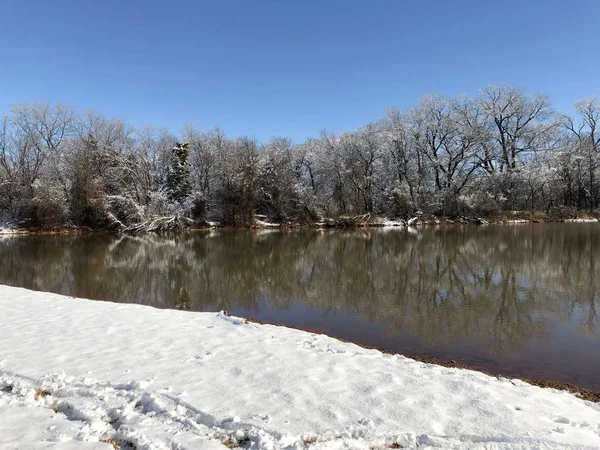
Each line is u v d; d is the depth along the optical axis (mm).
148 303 13664
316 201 45094
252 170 43406
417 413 4750
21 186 40250
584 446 4047
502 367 7996
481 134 45969
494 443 4152
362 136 49156
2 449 3994
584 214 49344
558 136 50906
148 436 4285
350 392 5312
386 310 12539
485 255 23188
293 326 10898
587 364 8164
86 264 21766
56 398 5098
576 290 14820
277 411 4785
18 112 44281
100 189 38250
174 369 6043
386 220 45375
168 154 45594
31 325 8422
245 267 20609
